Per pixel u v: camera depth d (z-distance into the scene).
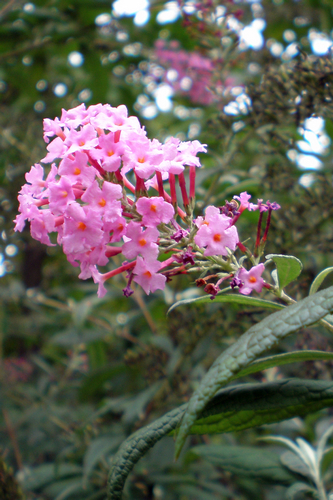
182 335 0.38
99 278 0.26
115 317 0.56
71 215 0.25
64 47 0.59
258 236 0.26
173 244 0.25
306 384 0.26
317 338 0.33
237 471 0.32
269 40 0.69
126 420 0.36
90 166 0.26
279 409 0.27
